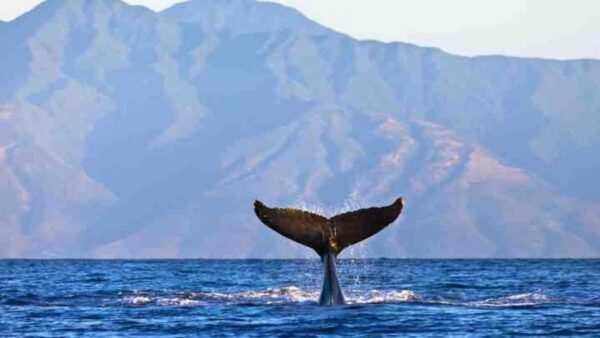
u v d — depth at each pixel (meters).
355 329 107.88
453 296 156.50
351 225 117.75
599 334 105.44
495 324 111.75
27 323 116.38
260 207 116.12
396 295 146.38
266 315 119.00
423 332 106.19
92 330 109.88
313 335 104.38
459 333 105.62
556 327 109.88
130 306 133.50
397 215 117.12
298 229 117.12
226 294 148.75
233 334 105.44
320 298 128.38
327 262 119.81
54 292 171.62
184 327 110.75
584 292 168.62
